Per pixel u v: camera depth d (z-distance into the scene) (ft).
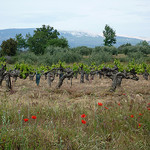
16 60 125.59
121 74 36.42
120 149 12.41
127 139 13.67
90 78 57.57
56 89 35.37
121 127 15.46
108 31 221.25
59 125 15.64
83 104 23.12
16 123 15.69
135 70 42.27
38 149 11.87
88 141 12.55
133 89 37.09
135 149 12.44
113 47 167.73
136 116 17.39
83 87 40.91
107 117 17.37
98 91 35.47
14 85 41.50
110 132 14.70
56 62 114.73
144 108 19.97
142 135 13.93
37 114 18.03
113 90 34.65
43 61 112.68
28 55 126.62
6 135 12.46
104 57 115.65
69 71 40.32
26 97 28.22
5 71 35.83
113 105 21.67
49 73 41.65
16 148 11.90
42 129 14.66
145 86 41.81
